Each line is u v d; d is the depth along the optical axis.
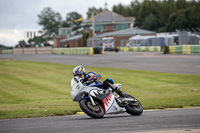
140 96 39.00
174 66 71.88
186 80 50.34
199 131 16.66
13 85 55.91
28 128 19.44
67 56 144.00
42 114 26.23
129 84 49.12
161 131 16.94
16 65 97.94
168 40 159.75
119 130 17.66
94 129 18.22
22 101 40.25
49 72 73.06
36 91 48.56
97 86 22.98
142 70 66.25
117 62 91.19
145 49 168.12
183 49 120.69
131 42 188.75
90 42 188.62
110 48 193.88
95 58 116.25
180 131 16.77
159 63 81.25
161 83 48.69
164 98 35.72
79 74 23.00
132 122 20.19
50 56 152.25
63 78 61.69
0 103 39.16
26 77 66.56
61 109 29.34
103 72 65.06
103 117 23.52
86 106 22.36
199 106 29.20
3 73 75.62
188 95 37.50
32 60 123.12
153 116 22.64
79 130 18.09
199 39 155.75
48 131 18.14
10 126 20.48
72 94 22.98
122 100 23.16
